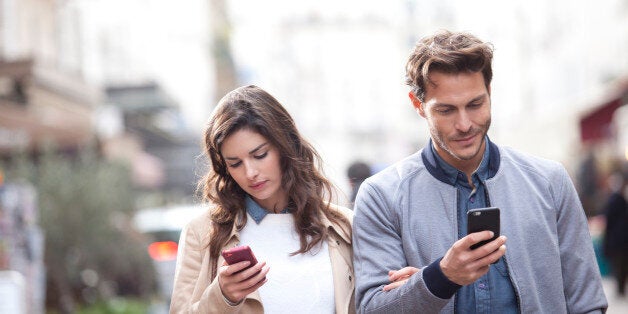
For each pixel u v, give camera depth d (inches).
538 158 144.2
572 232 140.2
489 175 140.1
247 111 144.3
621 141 936.3
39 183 508.4
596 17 1154.7
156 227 577.0
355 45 3176.7
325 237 152.9
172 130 1101.7
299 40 3161.9
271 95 149.6
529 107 1685.5
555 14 1439.5
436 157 140.7
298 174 149.7
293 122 151.8
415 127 2972.4
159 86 989.2
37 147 548.7
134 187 659.4
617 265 526.0
